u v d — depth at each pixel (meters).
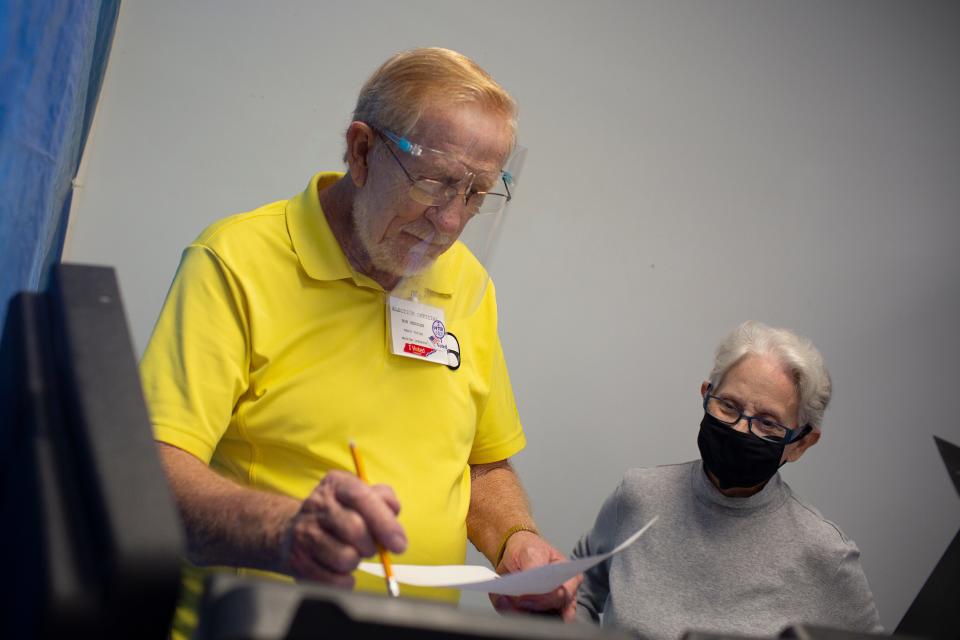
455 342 1.30
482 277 1.33
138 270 2.40
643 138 2.91
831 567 1.62
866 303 3.11
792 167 3.05
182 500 0.93
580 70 2.85
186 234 2.45
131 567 0.35
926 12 3.14
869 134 3.11
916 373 3.14
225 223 1.22
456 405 1.28
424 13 2.67
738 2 2.99
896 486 3.12
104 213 2.37
